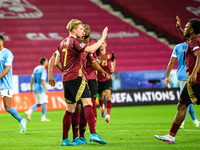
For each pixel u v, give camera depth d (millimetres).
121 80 55875
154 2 87250
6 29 78625
